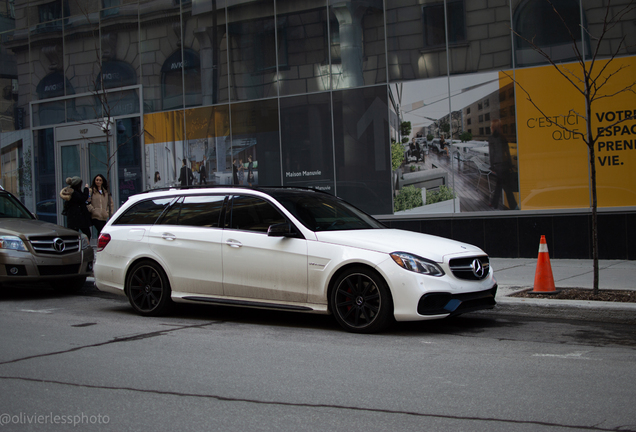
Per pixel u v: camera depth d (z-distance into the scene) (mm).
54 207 19812
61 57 19484
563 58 12656
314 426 3936
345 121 14797
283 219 7359
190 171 17141
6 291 11141
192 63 17062
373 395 4574
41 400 4547
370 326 6730
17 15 20234
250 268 7352
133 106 18125
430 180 13883
